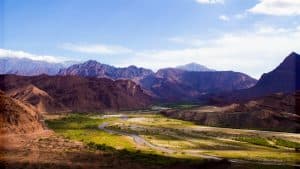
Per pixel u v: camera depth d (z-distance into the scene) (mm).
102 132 176250
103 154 109438
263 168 97062
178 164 99188
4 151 101938
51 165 89250
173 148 134750
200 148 137125
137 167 93188
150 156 109812
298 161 110625
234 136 175500
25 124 140125
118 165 94375
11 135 127375
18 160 92062
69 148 117125
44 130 152000
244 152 128875
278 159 113500
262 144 152250
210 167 97750
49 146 117625
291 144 152250
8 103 143500
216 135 178125
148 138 160125
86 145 126875
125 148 126062
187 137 168125
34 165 88062
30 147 112125
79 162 95562
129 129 196375
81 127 196875
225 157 115188
